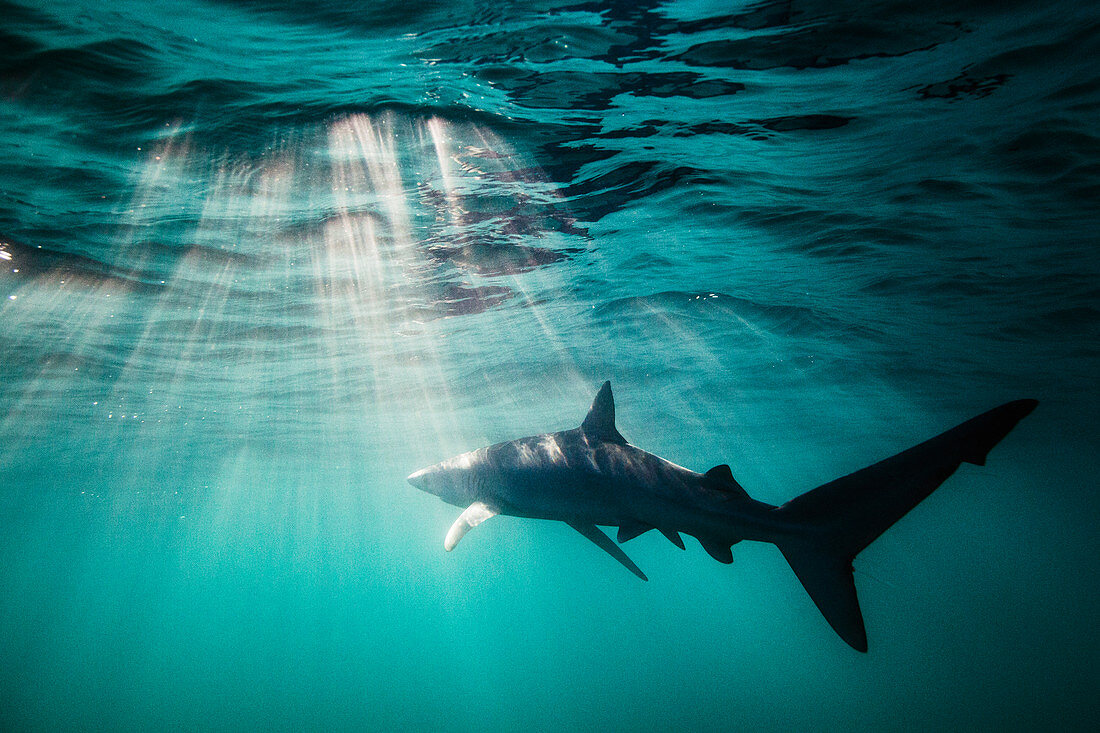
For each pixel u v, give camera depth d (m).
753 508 4.06
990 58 7.52
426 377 15.84
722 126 8.56
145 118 8.12
